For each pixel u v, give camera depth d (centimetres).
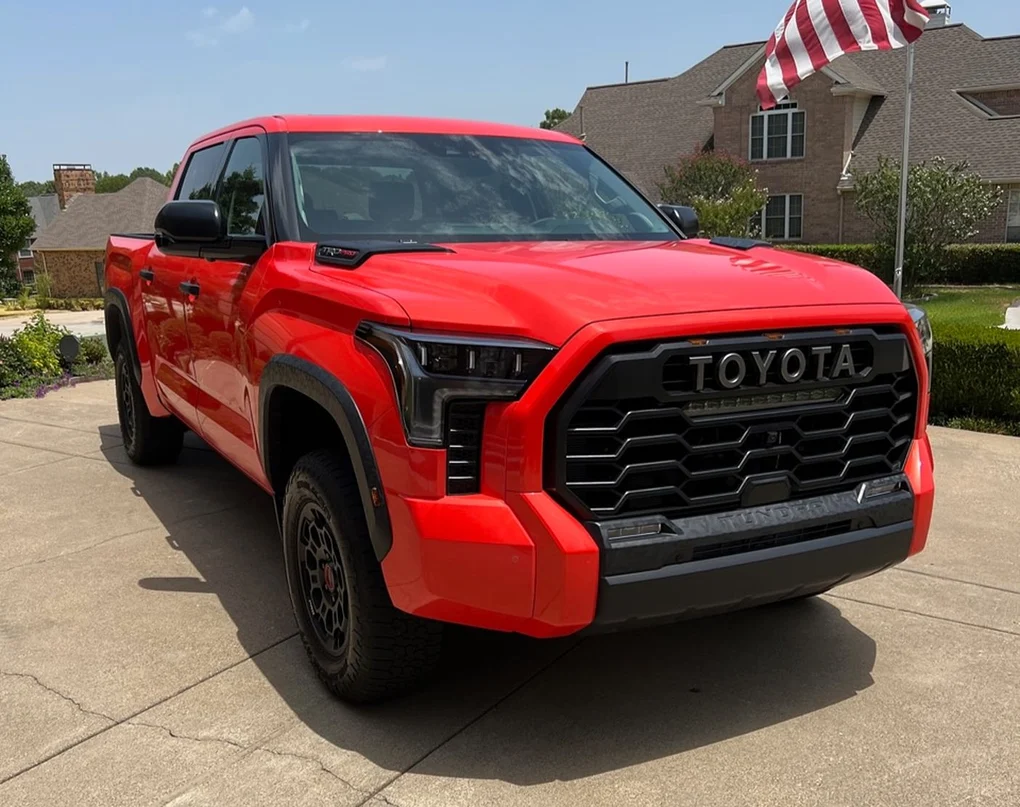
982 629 369
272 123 408
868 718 303
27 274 7644
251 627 375
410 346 252
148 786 268
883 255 2339
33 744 291
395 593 265
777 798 260
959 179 2267
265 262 353
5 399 909
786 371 262
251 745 288
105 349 1127
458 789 265
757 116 3023
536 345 244
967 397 763
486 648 354
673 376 250
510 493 247
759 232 3047
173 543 475
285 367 309
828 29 1134
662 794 262
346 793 263
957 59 3011
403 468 254
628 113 3544
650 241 384
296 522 321
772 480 269
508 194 397
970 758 280
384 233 360
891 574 428
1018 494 552
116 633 370
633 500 252
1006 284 2553
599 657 346
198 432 477
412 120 429
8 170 5109
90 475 609
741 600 266
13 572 438
